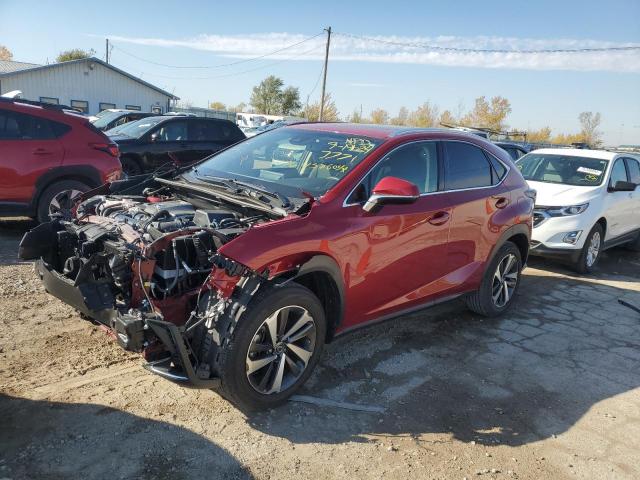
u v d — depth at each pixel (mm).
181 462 3008
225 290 3283
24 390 3541
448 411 3811
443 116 60875
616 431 3744
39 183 7059
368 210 3855
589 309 6324
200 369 3271
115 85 35844
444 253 4715
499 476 3160
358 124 5090
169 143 11672
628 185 8242
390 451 3299
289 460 3121
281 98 66875
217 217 3770
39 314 4719
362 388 4012
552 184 8336
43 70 32562
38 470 2830
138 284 3361
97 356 4086
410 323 5402
